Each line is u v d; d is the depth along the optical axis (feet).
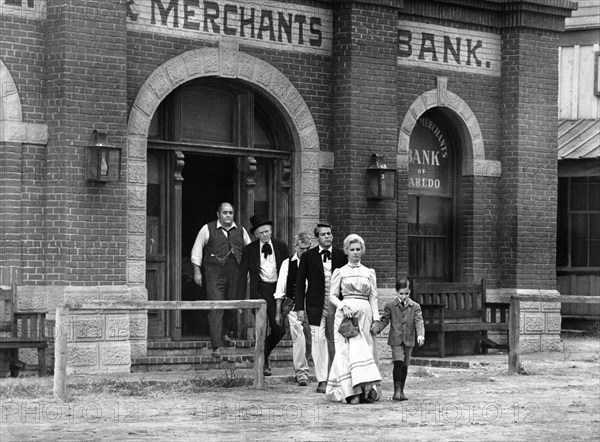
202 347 66.18
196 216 69.41
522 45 79.92
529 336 79.51
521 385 61.16
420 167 78.54
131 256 63.46
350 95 71.82
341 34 72.08
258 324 57.57
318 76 71.67
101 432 44.11
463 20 78.28
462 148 79.56
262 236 62.54
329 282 57.41
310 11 71.31
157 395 54.34
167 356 64.23
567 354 77.51
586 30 99.76
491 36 80.07
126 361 61.87
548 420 49.52
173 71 65.31
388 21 73.41
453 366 70.85
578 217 95.40
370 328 54.19
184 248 69.05
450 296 76.79
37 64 60.80
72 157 60.64
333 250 57.72
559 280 96.12
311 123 71.20
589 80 99.66
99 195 61.52
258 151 69.77
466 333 77.20
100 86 61.46
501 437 45.19
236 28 67.97
